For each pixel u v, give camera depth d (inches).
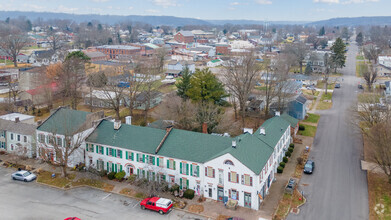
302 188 2203.5
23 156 2615.7
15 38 7573.8
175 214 1914.4
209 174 2044.8
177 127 3063.5
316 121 3678.6
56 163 2578.7
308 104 4402.1
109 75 4581.7
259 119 3631.9
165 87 5152.6
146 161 2247.8
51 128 2461.9
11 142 2815.0
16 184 2297.0
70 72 4163.4
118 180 2322.8
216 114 3078.2
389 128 2209.6
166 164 2185.0
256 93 3890.3
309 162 2498.8
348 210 1943.9
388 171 2426.2
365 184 2260.1
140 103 3718.0
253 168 1916.8
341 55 6520.7
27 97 4128.9
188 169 2117.4
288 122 2891.2
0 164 2613.2
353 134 3230.8
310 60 6889.8
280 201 2038.6
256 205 1932.8
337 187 2217.0
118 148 2327.8
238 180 1953.7
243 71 3452.3
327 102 4490.7
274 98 3826.3
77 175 2401.6
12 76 5669.3
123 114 3828.7
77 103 4237.2
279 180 2317.9
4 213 1932.8
